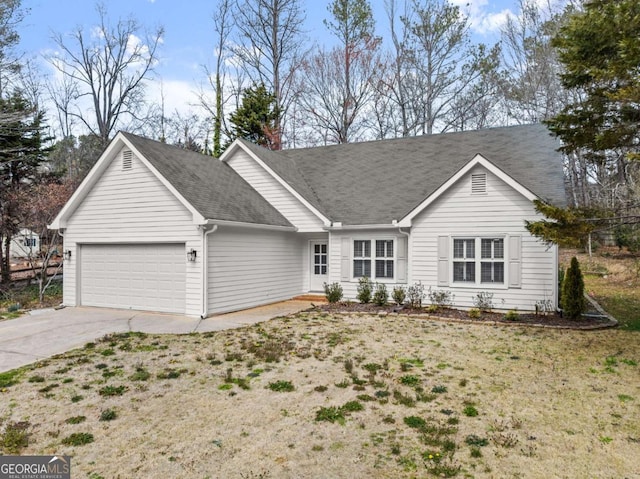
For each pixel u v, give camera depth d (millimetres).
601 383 6500
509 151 15008
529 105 27234
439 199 12742
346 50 29828
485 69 28266
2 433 5055
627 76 7867
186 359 7871
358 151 18312
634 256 21828
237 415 5496
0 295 16922
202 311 11844
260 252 14102
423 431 4973
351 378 6781
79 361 7773
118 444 4785
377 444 4707
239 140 16500
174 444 4766
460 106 29094
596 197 24062
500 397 5980
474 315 11281
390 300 13602
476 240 12297
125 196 13133
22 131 19766
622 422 5191
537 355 7977
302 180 17109
